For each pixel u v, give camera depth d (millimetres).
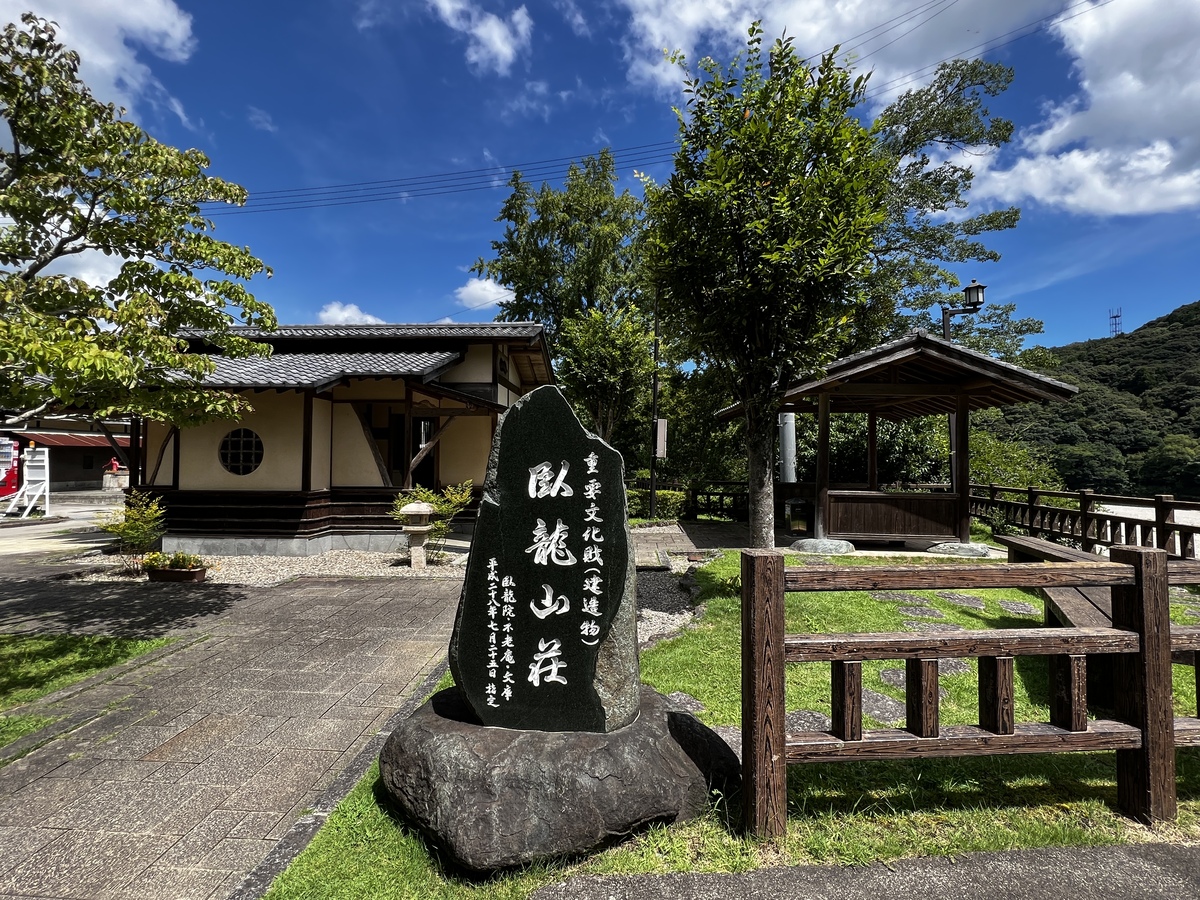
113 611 6016
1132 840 2350
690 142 5621
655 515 14680
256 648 4879
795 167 5359
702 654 4391
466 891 2092
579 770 2326
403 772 2457
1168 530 6711
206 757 3117
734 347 5672
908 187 17703
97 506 18047
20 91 4551
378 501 10023
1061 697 2480
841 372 8500
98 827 2521
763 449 5750
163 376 5172
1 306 4070
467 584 2648
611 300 21656
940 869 2182
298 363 10273
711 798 2549
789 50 5434
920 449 13523
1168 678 2461
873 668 4141
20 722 3484
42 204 4520
